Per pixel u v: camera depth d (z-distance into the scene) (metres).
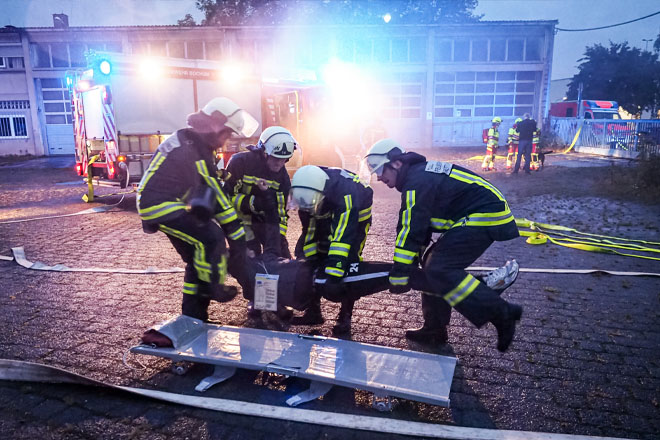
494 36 25.12
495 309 2.84
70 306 4.21
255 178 3.77
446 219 3.09
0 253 6.02
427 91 25.58
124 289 4.66
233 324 3.82
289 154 3.61
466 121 26.33
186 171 3.03
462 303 2.91
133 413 2.67
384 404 2.65
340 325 3.62
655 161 10.91
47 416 2.63
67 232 7.27
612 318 3.91
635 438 2.44
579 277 4.96
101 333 3.66
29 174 16.72
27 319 3.92
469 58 25.47
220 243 3.16
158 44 24.52
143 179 3.10
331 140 11.61
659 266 5.38
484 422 2.58
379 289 3.25
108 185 9.62
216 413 2.67
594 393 2.85
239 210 3.88
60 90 25.06
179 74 9.18
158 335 3.04
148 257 5.85
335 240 3.02
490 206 2.97
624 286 4.64
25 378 2.94
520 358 3.27
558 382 2.97
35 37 24.19
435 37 24.98
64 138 25.58
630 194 10.38
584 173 13.91
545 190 11.15
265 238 4.03
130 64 8.77
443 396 2.50
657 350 3.37
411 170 3.07
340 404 2.77
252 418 2.63
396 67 25.28
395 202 9.86
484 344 3.48
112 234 7.13
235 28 24.02
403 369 2.76
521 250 6.10
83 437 2.47
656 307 4.14
